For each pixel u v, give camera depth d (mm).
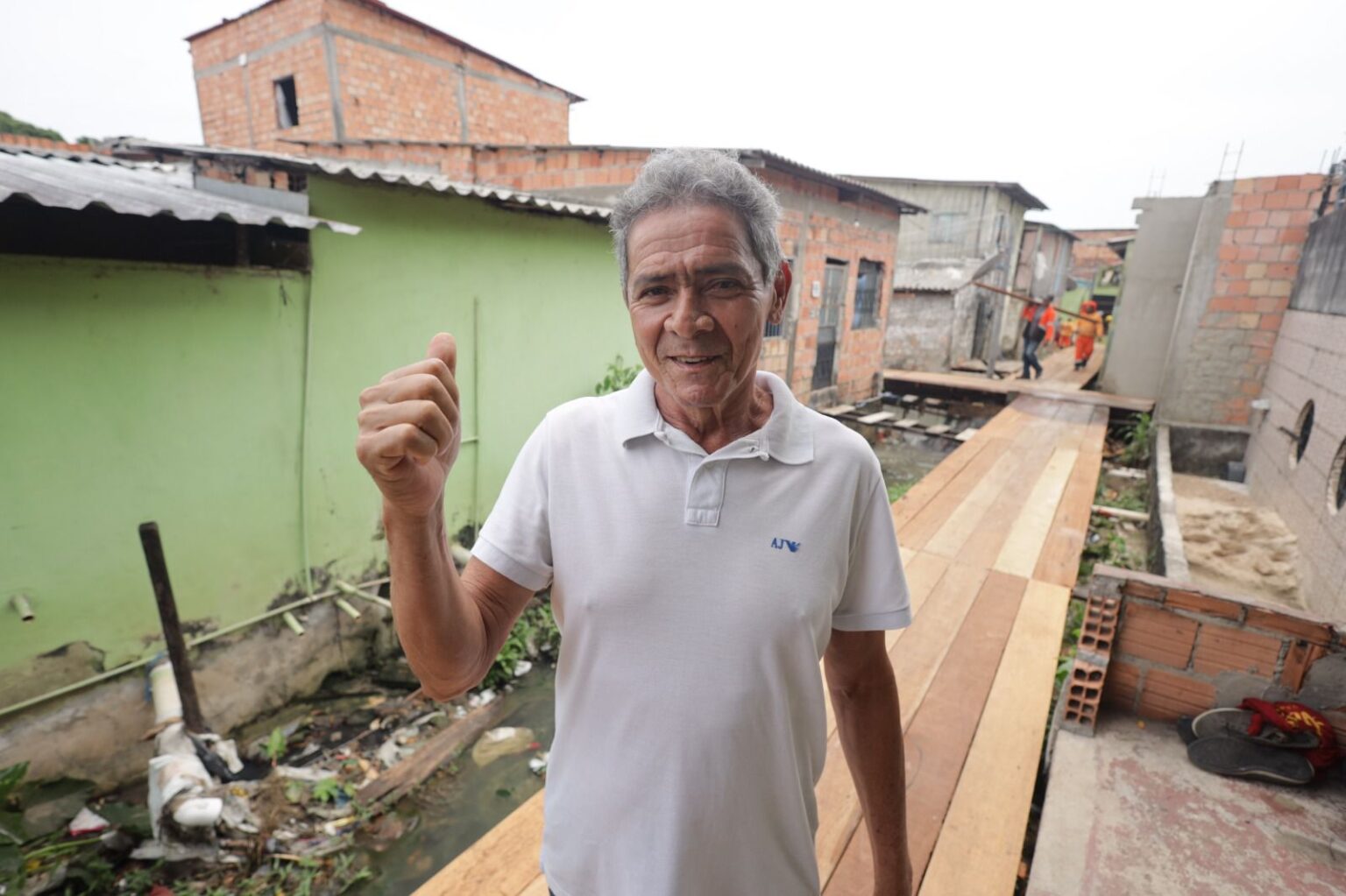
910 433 9680
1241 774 2338
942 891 1936
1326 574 4301
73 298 2750
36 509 2768
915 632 3357
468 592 978
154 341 3020
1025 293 21188
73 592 2918
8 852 2432
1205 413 8773
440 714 3867
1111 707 2693
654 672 921
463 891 1859
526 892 1860
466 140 10430
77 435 2842
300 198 3496
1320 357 5695
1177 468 8539
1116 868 2029
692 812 934
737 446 921
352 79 8742
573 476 959
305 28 8625
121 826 2859
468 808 3281
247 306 3328
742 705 914
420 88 9562
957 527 4844
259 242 3469
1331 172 7531
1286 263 8055
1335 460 4672
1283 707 2346
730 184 873
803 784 1032
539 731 3824
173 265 3023
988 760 2451
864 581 1065
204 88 10508
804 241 8523
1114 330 10656
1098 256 29297
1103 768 2404
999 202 17250
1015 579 3998
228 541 3436
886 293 11547
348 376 3844
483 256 4496
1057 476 6207
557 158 7195
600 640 938
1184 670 2531
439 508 827
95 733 3055
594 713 971
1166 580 2533
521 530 995
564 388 5379
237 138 10312
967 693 2852
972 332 16391
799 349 9008
